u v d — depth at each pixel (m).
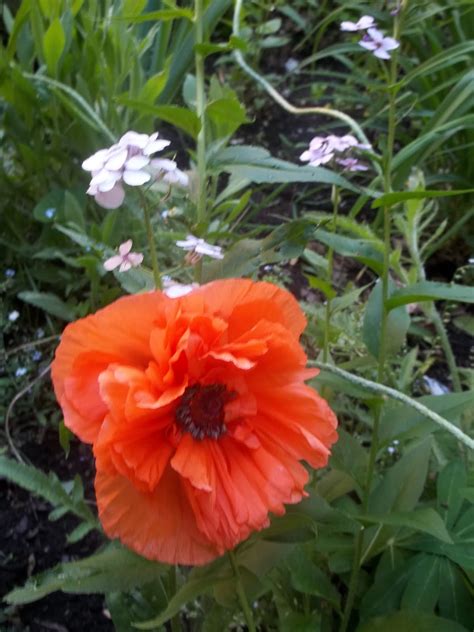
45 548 0.56
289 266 0.82
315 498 0.37
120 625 0.43
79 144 0.71
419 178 0.64
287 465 0.33
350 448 0.48
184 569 0.46
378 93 0.97
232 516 0.31
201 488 0.30
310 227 0.40
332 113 0.52
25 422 0.65
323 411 0.33
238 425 0.33
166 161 0.33
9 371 0.65
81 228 0.63
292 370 0.33
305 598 0.45
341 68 1.12
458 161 0.88
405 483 0.47
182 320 0.31
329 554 0.49
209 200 0.60
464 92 0.64
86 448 0.63
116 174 0.31
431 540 0.47
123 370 0.30
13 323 0.72
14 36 0.68
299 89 1.07
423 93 0.87
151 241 0.36
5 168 0.76
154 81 0.66
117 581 0.35
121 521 0.32
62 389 0.32
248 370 0.32
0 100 0.72
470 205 0.85
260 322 0.31
